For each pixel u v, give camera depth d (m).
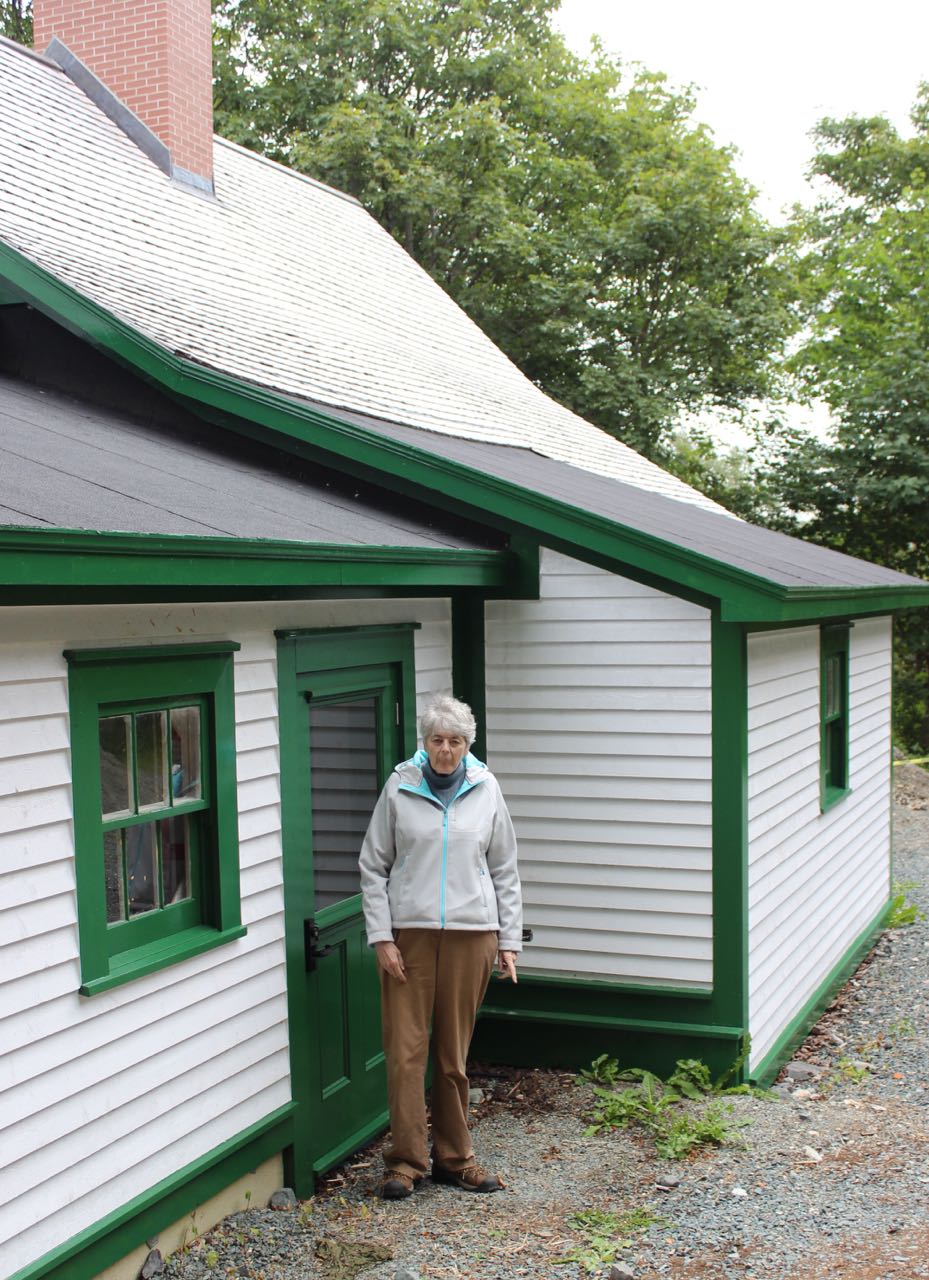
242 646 4.34
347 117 19.30
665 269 21.81
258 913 4.39
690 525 6.85
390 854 4.46
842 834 7.90
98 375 6.00
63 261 6.02
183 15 8.75
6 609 3.33
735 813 5.46
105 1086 3.63
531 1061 5.92
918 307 20.86
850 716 8.20
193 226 7.99
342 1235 4.18
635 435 20.64
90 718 3.62
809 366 23.41
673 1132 4.93
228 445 5.88
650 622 5.57
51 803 3.46
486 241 20.03
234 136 20.81
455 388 8.91
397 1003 4.46
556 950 5.83
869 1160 4.73
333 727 4.98
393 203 20.09
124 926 3.81
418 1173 4.58
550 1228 4.20
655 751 5.59
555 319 20.08
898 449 19.58
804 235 25.56
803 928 6.75
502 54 22.28
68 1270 3.47
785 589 5.08
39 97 8.00
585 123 22.31
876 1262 3.87
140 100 8.66
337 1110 4.88
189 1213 4.05
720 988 5.53
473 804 4.43
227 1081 4.20
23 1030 3.32
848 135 26.47
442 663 5.78
